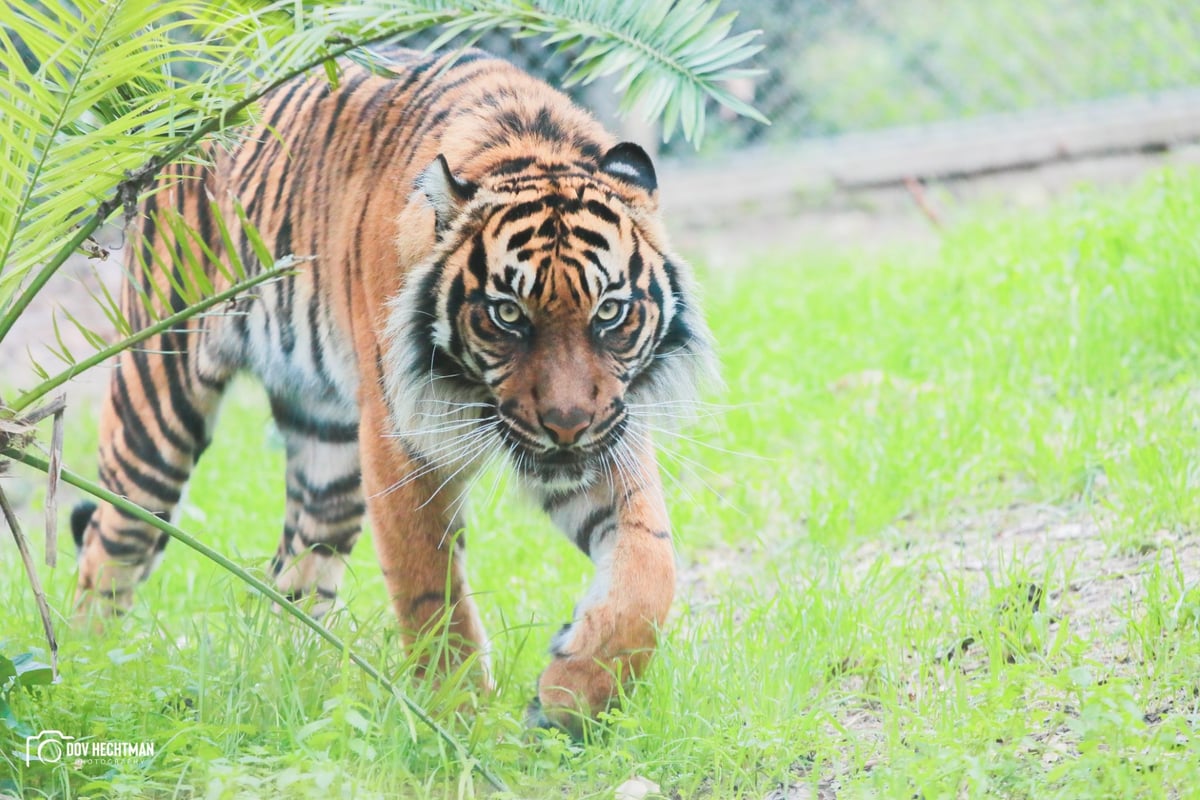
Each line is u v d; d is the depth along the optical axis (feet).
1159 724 21.56
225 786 19.11
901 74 73.67
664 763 22.26
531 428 23.67
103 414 32.91
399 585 25.41
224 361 31.37
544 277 23.21
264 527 39.24
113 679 23.85
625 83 21.24
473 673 24.39
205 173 30.63
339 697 20.93
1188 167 62.69
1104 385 37.27
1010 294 44.45
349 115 28.32
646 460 24.97
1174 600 24.31
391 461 25.25
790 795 21.53
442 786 21.68
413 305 24.40
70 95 21.25
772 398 41.88
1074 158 69.21
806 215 68.74
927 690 23.91
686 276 25.63
